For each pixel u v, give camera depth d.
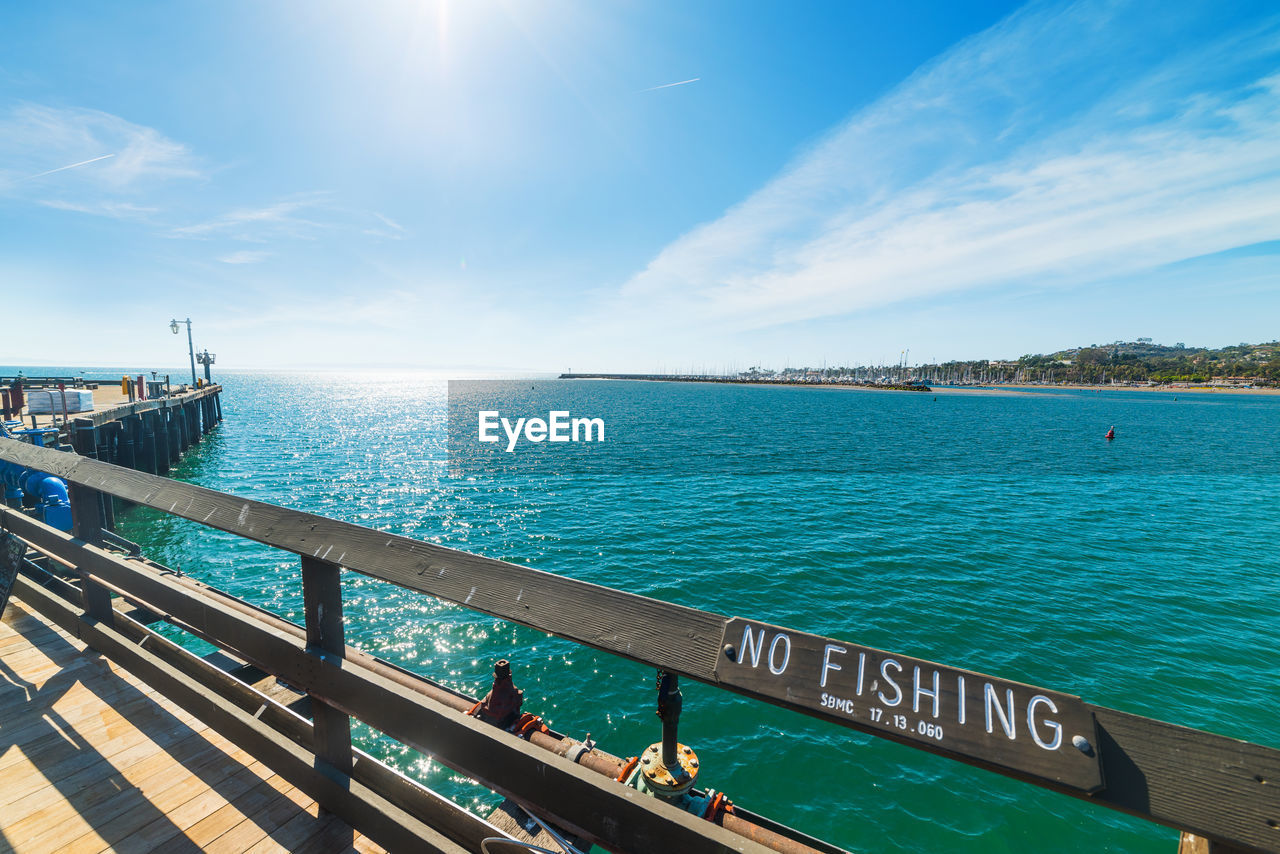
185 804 2.09
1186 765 0.78
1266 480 30.27
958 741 0.89
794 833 1.90
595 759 2.15
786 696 1.01
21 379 26.50
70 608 3.10
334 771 1.79
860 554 16.19
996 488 26.92
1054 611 12.62
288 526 1.76
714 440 44.03
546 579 1.33
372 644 10.18
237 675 3.13
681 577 14.19
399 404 82.06
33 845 1.89
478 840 1.53
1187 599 13.49
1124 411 87.06
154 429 25.02
